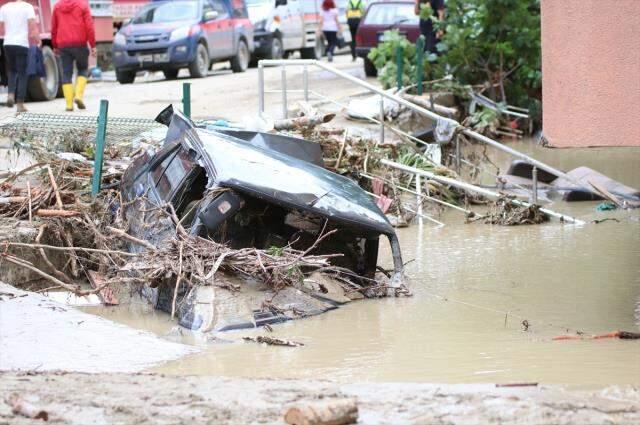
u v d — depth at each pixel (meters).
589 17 9.31
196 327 8.37
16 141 13.07
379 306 9.27
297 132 14.23
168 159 10.46
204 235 9.14
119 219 10.45
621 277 10.27
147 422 5.39
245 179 9.17
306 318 8.80
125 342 7.72
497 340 8.02
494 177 16.25
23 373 6.66
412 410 5.54
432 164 14.91
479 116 19.80
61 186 11.49
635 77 9.20
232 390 6.02
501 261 11.16
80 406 5.68
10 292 8.67
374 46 27.12
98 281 9.95
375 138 16.92
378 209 9.90
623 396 5.89
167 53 28.75
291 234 9.98
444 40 21.45
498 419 5.38
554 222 13.57
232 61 31.83
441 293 9.77
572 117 9.54
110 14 33.38
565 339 8.02
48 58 25.45
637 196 14.82
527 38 21.25
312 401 5.55
